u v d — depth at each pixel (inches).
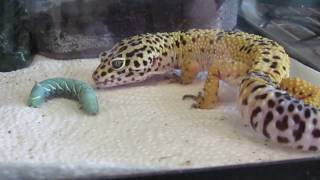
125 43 7.4
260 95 5.4
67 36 8.5
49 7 8.6
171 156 5.1
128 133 5.8
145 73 7.3
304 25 8.7
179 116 6.3
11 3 8.3
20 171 4.4
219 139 5.6
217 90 6.5
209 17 8.8
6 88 7.2
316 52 7.7
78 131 5.9
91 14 8.5
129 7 8.6
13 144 5.5
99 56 8.1
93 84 7.3
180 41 7.7
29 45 8.4
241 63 6.7
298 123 5.1
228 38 7.6
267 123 5.2
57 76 7.6
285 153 5.2
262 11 9.2
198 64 7.5
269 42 7.3
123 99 6.8
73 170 4.4
